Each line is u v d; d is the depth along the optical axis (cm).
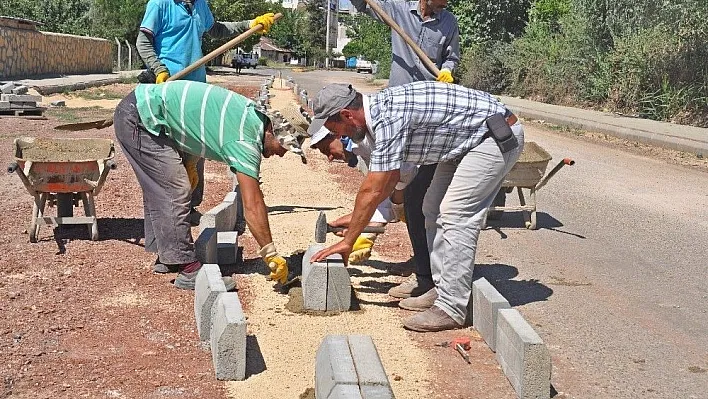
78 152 679
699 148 1457
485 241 734
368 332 469
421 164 470
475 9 3116
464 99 455
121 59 3984
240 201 731
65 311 480
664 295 583
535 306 546
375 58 4719
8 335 436
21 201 786
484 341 460
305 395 379
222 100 512
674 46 2042
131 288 530
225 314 398
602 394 405
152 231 567
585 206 912
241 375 395
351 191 924
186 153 590
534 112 2209
